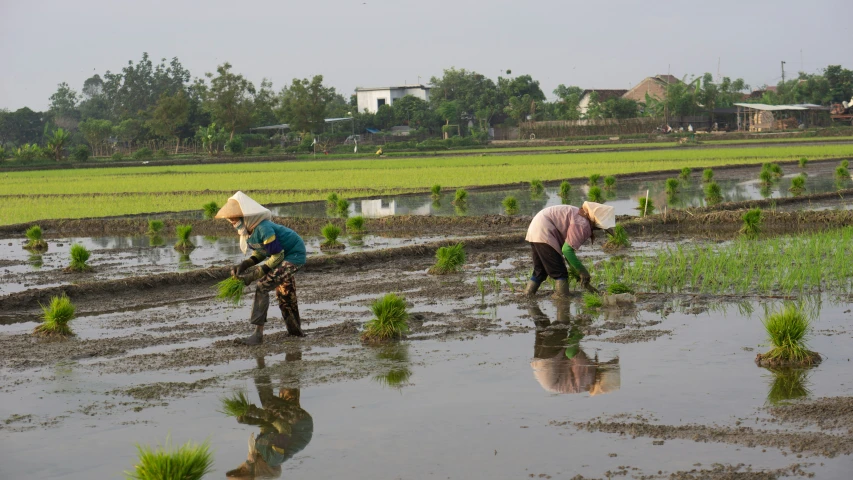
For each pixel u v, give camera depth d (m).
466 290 11.67
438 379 7.21
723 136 81.88
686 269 12.67
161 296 11.92
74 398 6.87
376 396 6.74
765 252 13.91
